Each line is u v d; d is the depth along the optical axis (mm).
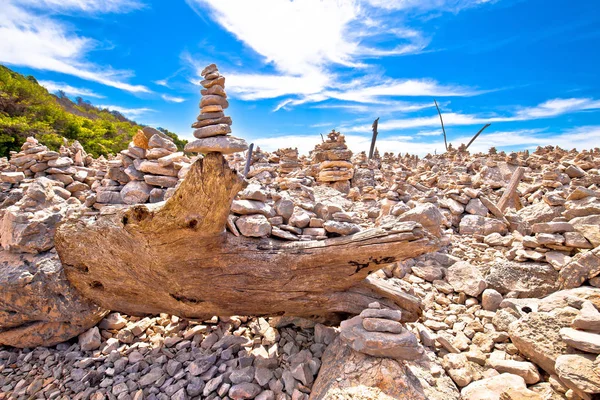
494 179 17875
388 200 9594
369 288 4082
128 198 5551
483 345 4039
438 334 4344
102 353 4121
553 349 3357
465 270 5547
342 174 15172
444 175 16766
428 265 6270
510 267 5273
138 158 5789
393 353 3189
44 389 3588
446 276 5828
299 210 4625
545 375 3490
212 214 3336
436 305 5086
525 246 5449
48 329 4160
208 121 3039
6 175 8102
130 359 3930
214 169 3064
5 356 4117
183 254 3672
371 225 8805
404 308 4004
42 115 34969
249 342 4121
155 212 3432
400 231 3584
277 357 3838
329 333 4070
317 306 4043
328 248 3738
